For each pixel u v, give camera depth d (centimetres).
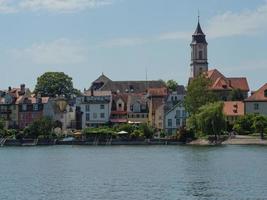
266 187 9769
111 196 9144
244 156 16138
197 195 9075
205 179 10938
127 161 15362
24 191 9719
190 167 13288
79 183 10656
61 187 10144
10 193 9512
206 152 18075
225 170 12450
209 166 13412
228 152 17875
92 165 14312
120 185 10319
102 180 11075
